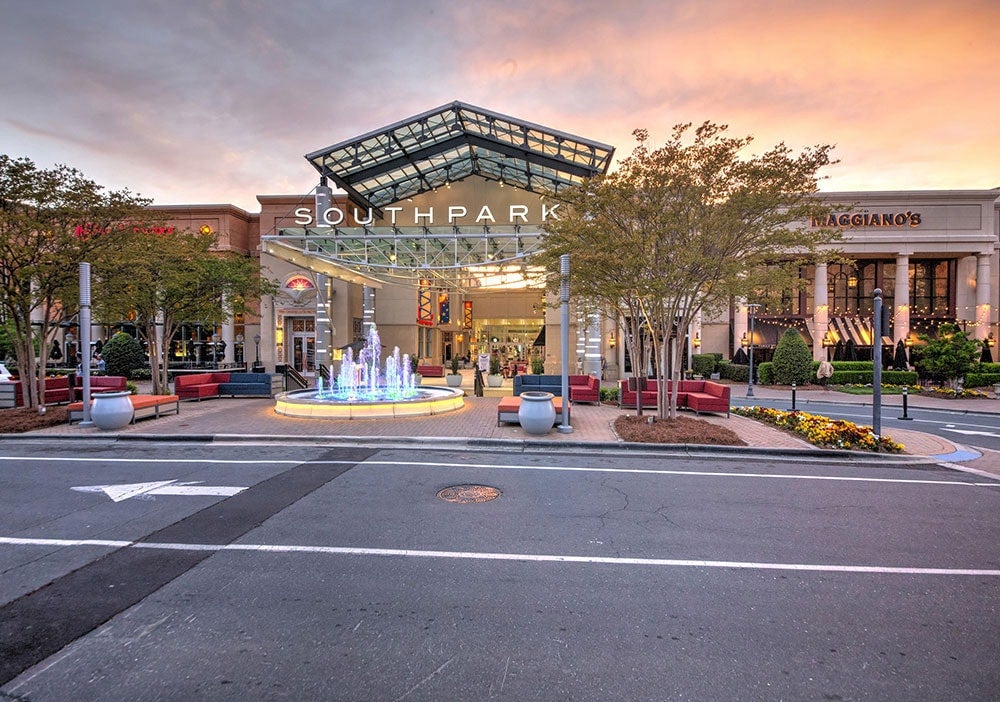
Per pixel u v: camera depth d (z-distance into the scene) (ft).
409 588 14.53
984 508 22.27
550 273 54.65
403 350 110.11
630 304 41.16
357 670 10.73
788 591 14.52
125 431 39.11
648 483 26.02
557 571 15.71
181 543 17.85
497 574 15.48
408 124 80.89
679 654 11.37
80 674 10.57
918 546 17.93
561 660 11.13
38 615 12.98
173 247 53.42
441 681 10.37
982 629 12.60
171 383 88.94
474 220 110.22
